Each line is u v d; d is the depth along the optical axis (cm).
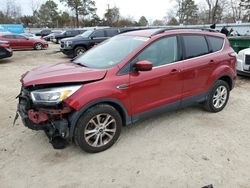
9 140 430
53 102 343
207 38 510
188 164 362
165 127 474
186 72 462
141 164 363
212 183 324
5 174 344
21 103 394
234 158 377
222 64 525
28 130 463
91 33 1553
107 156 383
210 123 493
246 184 323
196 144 416
